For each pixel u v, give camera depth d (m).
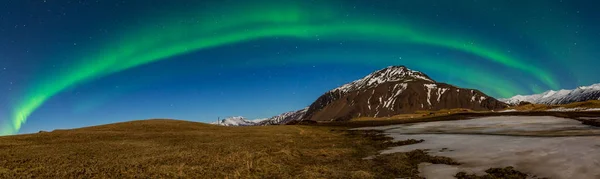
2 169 21.56
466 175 16.77
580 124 45.19
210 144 39.59
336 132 69.69
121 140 45.06
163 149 33.94
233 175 19.88
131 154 29.80
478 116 102.44
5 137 47.56
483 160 19.94
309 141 44.94
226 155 28.61
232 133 60.59
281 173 20.66
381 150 31.17
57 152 31.33
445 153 24.67
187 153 30.08
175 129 67.75
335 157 27.67
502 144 26.23
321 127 96.62
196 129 70.25
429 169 19.11
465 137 36.28
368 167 21.50
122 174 20.34
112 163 24.41
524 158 19.00
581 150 19.16
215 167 22.53
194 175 20.06
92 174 20.31
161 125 72.56
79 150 33.06
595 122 46.50
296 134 61.00
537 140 26.50
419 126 72.50
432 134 45.66
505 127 49.06
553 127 42.81
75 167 22.78
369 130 70.69
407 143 35.84
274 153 30.38
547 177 14.91
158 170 21.31
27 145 38.00
